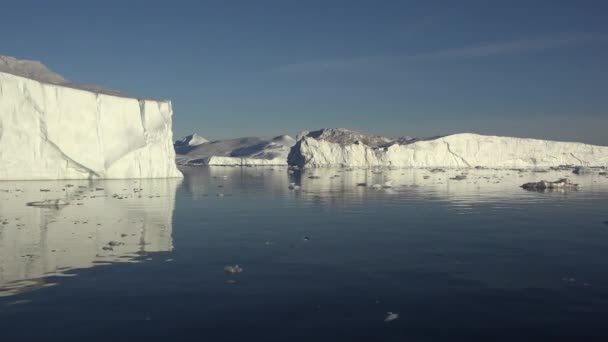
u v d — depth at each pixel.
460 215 36.53
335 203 45.44
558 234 28.06
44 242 24.95
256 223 32.19
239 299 16.23
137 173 76.06
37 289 17.03
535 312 15.30
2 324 14.01
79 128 68.19
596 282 18.31
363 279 18.56
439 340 13.35
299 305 15.73
